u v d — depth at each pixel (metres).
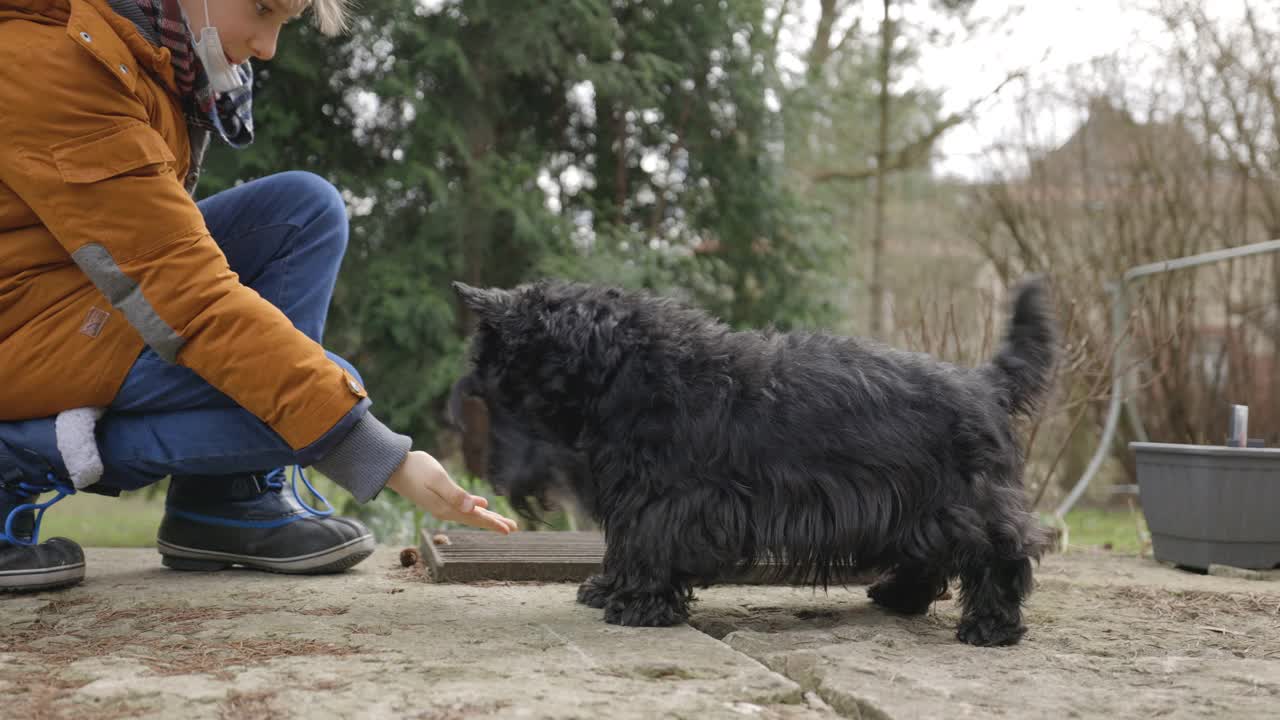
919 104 12.20
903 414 2.28
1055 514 5.51
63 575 2.59
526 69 7.24
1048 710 1.62
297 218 2.82
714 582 2.37
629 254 7.50
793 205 8.73
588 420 2.33
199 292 2.15
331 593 2.70
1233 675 1.89
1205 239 6.70
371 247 7.03
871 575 2.71
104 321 2.44
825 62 12.28
